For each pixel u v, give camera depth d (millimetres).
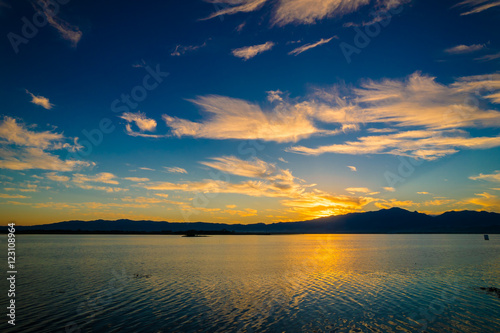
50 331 20828
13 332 20578
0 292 32562
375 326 22047
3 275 44188
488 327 21953
